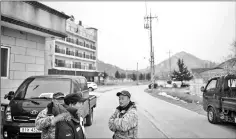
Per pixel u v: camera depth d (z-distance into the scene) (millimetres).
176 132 7531
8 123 5258
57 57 49188
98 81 68875
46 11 10727
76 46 56375
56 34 11438
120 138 3203
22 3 9227
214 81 9789
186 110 13422
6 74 9609
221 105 8539
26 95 5883
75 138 2936
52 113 3049
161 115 11406
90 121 8555
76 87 6684
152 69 37844
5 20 8359
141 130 7867
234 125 8766
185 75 63250
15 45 10000
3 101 9312
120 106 3385
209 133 7371
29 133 5113
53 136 2982
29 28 9664
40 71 11570
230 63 14867
